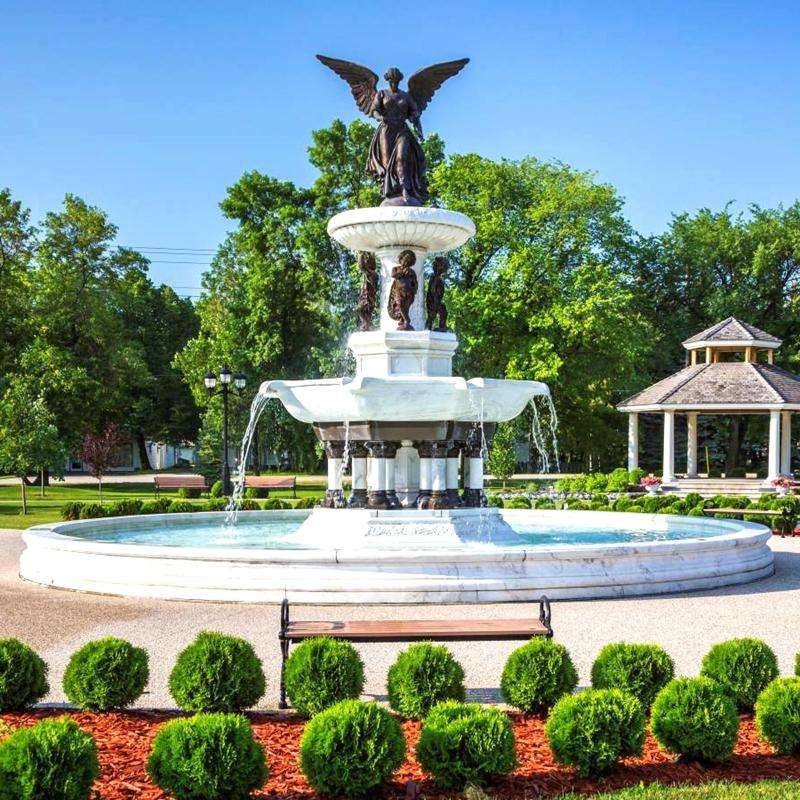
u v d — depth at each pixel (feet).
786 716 24.30
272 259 179.93
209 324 217.56
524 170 162.61
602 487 141.18
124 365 192.65
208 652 27.20
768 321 204.03
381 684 32.09
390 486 58.54
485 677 32.78
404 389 56.18
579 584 48.37
